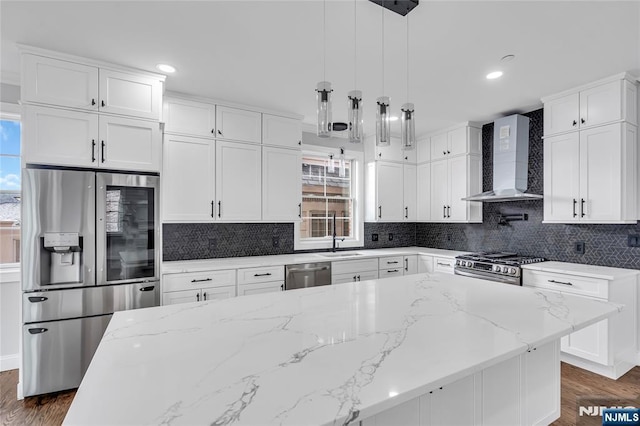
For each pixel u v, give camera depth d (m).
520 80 2.80
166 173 3.03
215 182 3.26
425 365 0.94
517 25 2.00
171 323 1.32
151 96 2.68
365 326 1.27
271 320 1.35
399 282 2.11
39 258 2.31
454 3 1.79
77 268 2.42
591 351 2.68
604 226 3.07
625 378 2.63
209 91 3.06
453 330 1.22
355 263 3.81
